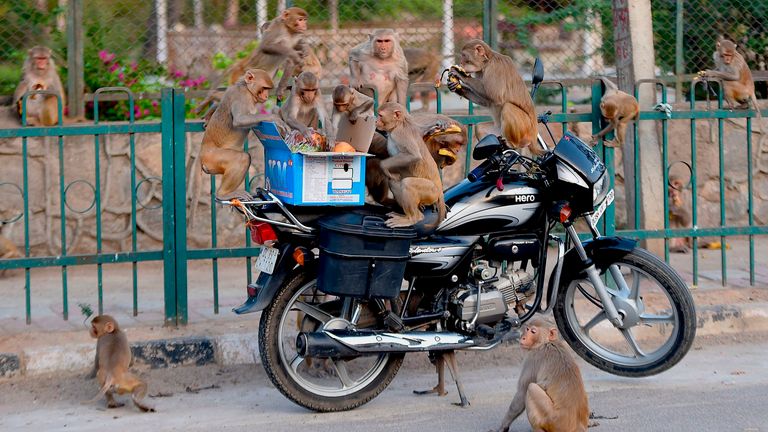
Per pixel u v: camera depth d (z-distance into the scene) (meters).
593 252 6.21
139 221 9.77
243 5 10.38
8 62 10.03
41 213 9.53
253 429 5.36
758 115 7.97
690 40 11.02
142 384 5.70
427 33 10.61
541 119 6.44
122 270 9.48
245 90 6.06
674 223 10.16
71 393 6.06
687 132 10.80
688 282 8.47
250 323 7.08
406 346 5.60
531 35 10.88
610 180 6.97
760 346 7.13
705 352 6.98
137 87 10.15
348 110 5.61
